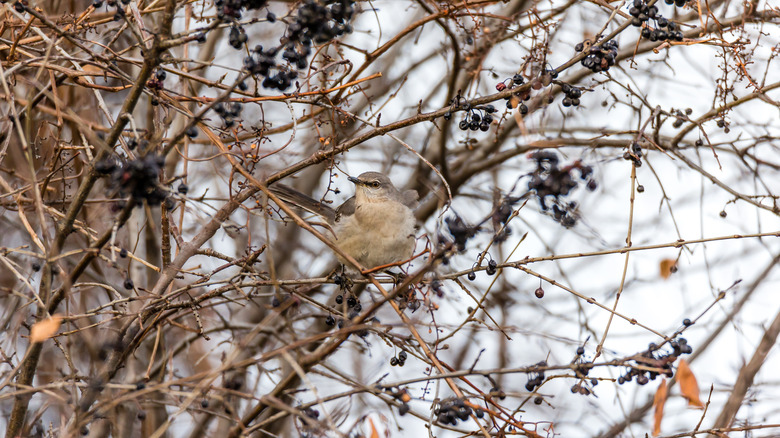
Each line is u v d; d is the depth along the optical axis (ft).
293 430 42.27
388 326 25.08
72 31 30.25
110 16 35.96
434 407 25.79
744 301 44.09
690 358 44.14
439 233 24.89
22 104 32.32
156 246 43.55
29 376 28.17
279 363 39.14
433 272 26.81
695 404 24.06
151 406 33.83
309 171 52.47
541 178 24.14
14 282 38.52
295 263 51.21
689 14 42.70
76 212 26.66
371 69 52.37
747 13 36.14
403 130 56.34
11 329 33.24
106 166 22.27
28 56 31.63
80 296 39.68
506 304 51.96
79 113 40.06
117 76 27.76
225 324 40.11
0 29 32.37
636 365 24.13
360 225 40.45
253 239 44.21
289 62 24.20
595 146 38.93
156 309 29.68
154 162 21.24
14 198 33.91
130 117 23.72
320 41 23.48
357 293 49.96
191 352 45.09
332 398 25.71
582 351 26.05
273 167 40.63
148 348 41.22
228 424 38.52
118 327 35.40
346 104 38.40
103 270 42.42
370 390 25.44
